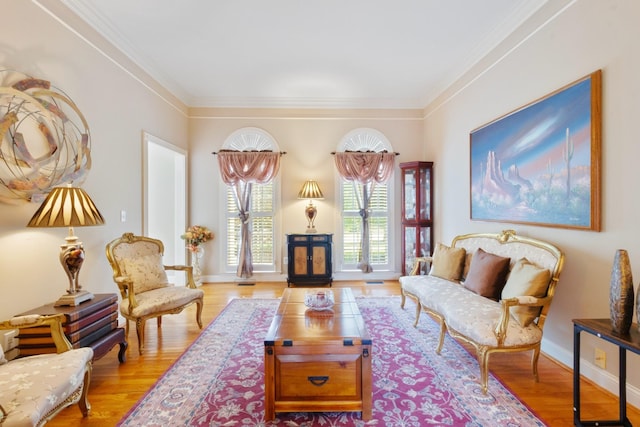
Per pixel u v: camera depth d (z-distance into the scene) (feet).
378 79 13.94
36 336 6.57
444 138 14.35
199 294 10.22
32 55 7.18
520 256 8.53
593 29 6.85
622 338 4.99
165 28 9.85
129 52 10.82
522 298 6.71
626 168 6.21
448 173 13.99
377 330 10.09
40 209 6.76
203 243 16.43
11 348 6.57
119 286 8.96
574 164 7.25
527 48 8.89
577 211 7.20
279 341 5.85
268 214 16.69
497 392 6.74
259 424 5.80
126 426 5.76
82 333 6.84
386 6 8.84
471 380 7.22
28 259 7.14
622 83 6.25
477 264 9.23
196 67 12.64
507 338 6.70
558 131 7.70
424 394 6.68
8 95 6.57
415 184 15.52
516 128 9.23
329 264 15.64
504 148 9.80
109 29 9.61
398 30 10.06
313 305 7.70
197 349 8.86
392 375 7.43
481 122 11.29
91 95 9.05
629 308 5.16
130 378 7.38
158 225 16.20
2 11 6.50
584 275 7.17
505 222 9.84
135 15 9.15
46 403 4.50
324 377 5.86
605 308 6.70
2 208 6.58
